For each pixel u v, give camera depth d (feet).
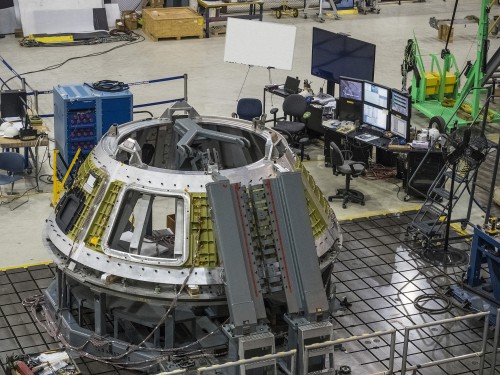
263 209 38.27
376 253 49.19
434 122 63.62
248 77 78.59
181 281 37.55
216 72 79.82
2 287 44.98
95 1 90.99
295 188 38.37
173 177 38.75
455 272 47.50
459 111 70.13
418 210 54.54
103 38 88.84
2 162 54.75
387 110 58.13
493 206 55.93
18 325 41.81
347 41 63.77
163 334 40.37
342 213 54.60
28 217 53.36
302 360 36.76
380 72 80.89
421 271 47.50
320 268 39.88
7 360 38.01
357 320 42.91
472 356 37.76
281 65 66.33
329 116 62.13
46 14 89.15
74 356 39.50
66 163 58.03
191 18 89.97
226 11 100.32
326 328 36.91
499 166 60.59
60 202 42.37
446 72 72.23
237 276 36.37
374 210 55.26
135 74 78.59
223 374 37.29
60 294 41.14
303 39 91.56
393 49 88.69
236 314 35.88
